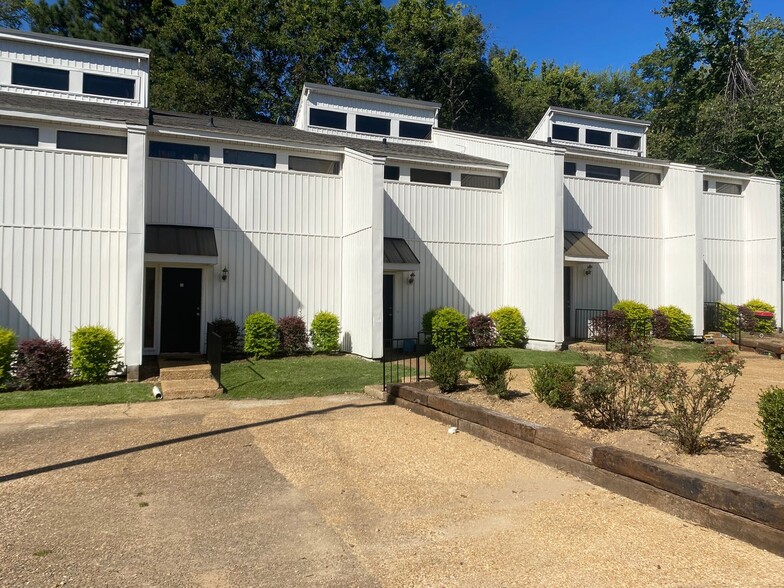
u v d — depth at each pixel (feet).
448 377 30.42
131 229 41.14
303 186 54.03
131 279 41.01
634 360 22.61
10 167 41.68
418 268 53.67
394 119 77.36
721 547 13.80
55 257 42.65
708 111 100.22
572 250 57.82
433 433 25.96
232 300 50.85
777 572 12.46
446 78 127.13
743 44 108.58
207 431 26.63
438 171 60.80
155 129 47.44
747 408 28.53
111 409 32.40
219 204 50.67
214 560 13.39
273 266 52.54
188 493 18.15
